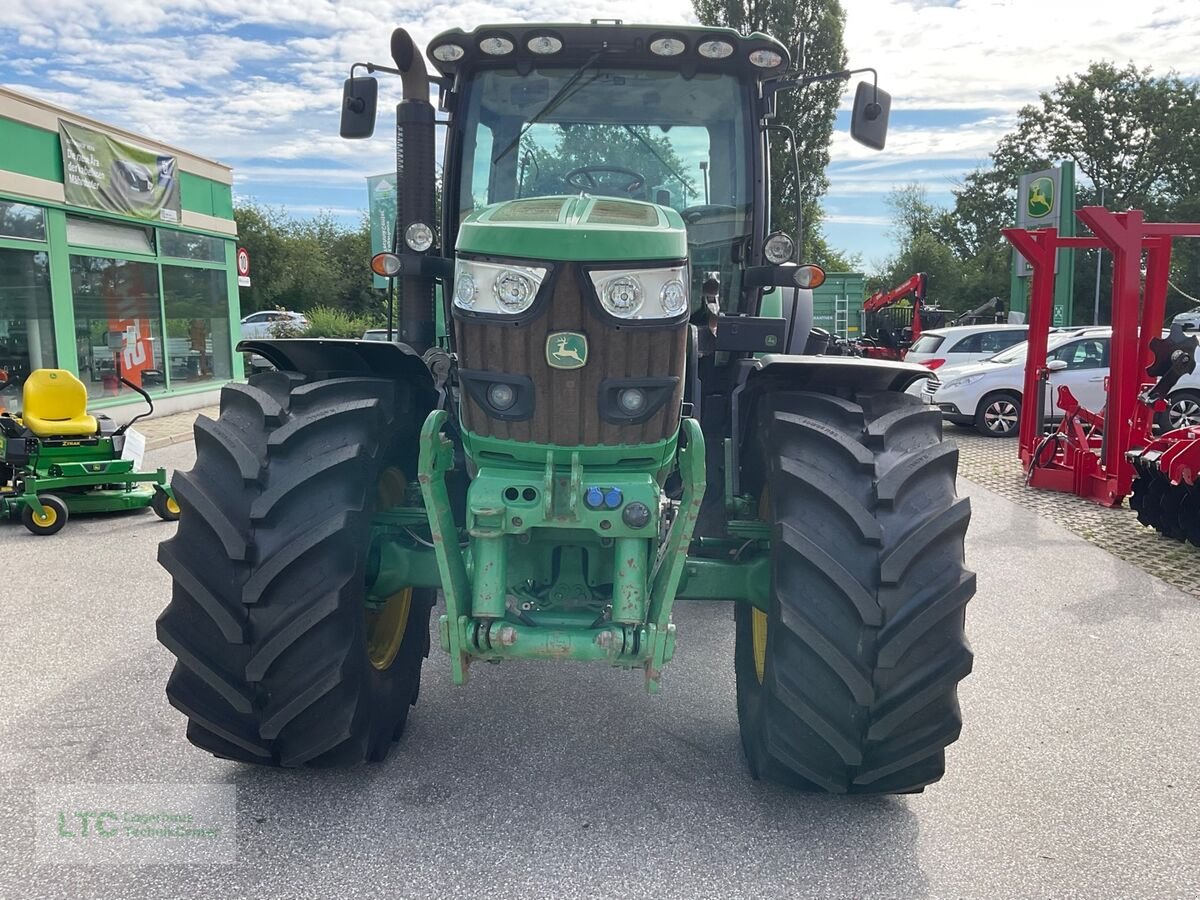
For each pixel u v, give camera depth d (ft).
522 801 10.11
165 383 48.47
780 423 9.77
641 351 8.34
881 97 13.53
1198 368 41.60
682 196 13.65
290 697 9.17
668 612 8.96
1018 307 84.02
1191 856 9.30
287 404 10.11
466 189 13.64
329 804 9.96
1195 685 13.83
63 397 24.45
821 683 9.00
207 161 52.37
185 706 9.43
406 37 11.96
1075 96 172.04
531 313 8.14
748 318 11.97
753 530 10.44
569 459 8.79
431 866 8.87
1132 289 25.88
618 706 12.76
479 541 9.03
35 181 37.83
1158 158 169.68
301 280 134.31
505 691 13.26
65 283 40.11
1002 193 184.24
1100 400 42.75
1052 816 10.05
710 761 11.14
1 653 14.56
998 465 35.24
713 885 8.66
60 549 21.53
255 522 9.10
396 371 10.99
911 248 188.65
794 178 14.29
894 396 10.66
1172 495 22.86
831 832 9.63
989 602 18.03
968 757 11.48
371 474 9.64
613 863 8.98
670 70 13.33
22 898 8.29
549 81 13.39
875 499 9.10
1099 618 17.03
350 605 9.27
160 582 18.72
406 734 11.78
